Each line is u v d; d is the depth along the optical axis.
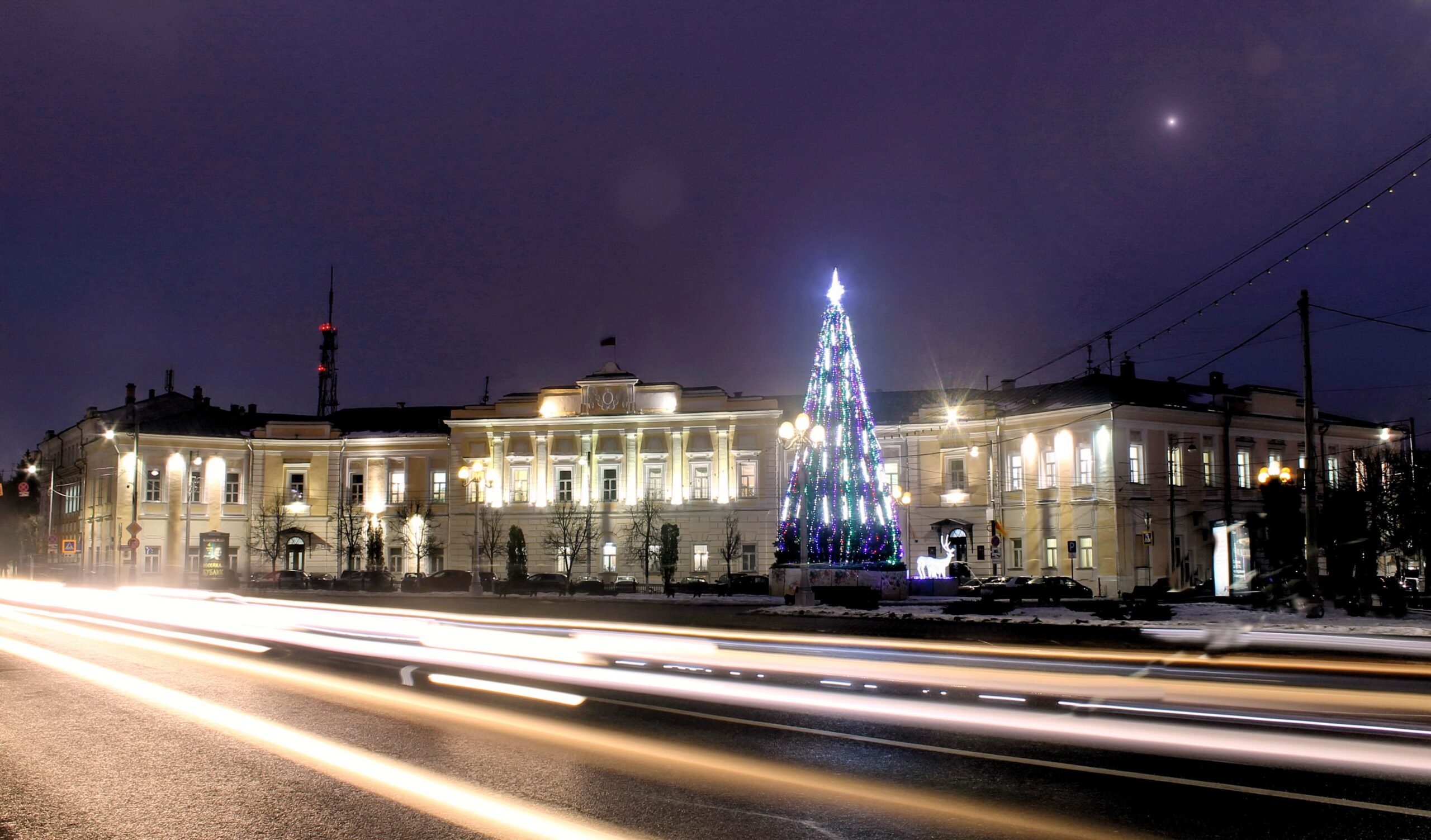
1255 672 14.69
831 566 39.91
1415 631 21.47
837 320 40.78
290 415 73.75
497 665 17.38
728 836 7.33
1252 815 7.79
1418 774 8.95
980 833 7.39
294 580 60.12
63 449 79.38
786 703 12.98
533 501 63.72
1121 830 7.45
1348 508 33.62
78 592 44.62
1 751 10.39
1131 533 52.97
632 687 14.53
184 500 66.69
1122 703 12.20
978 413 59.69
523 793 8.54
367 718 12.09
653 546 61.28
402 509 66.75
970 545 59.19
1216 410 56.81
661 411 62.88
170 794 8.62
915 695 13.23
